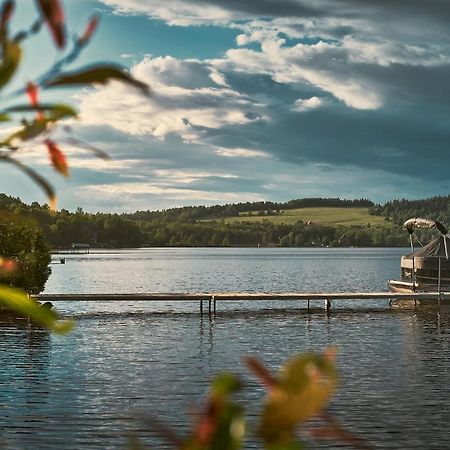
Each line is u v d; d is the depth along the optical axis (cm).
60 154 82
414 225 4831
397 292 4625
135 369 2356
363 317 3972
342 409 1794
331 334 3262
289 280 8269
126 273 9756
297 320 3841
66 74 76
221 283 7725
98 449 1445
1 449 1446
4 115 78
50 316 96
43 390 2012
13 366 2391
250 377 2103
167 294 4122
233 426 66
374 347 2862
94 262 13550
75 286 7238
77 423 1650
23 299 96
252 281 8081
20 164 82
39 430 1591
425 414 1752
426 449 1463
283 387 65
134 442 83
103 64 76
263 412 65
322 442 1399
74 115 81
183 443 68
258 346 2902
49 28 74
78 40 76
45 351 2727
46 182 83
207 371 2320
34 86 76
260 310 4388
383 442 1509
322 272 10144
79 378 2191
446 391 2019
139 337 3150
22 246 3947
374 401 1884
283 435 64
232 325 3612
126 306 4700
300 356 66
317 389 64
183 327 3525
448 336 3177
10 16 74
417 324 3631
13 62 74
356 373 2286
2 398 1911
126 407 1806
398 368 2381
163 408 1795
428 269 4578
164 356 2633
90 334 3234
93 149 83
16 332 3262
